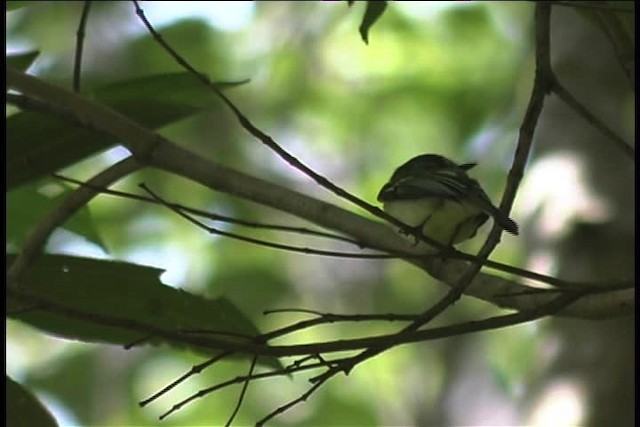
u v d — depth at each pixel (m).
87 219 6.95
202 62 15.96
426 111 16.44
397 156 16.50
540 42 6.24
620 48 6.25
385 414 14.82
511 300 5.54
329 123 16.64
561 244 8.13
